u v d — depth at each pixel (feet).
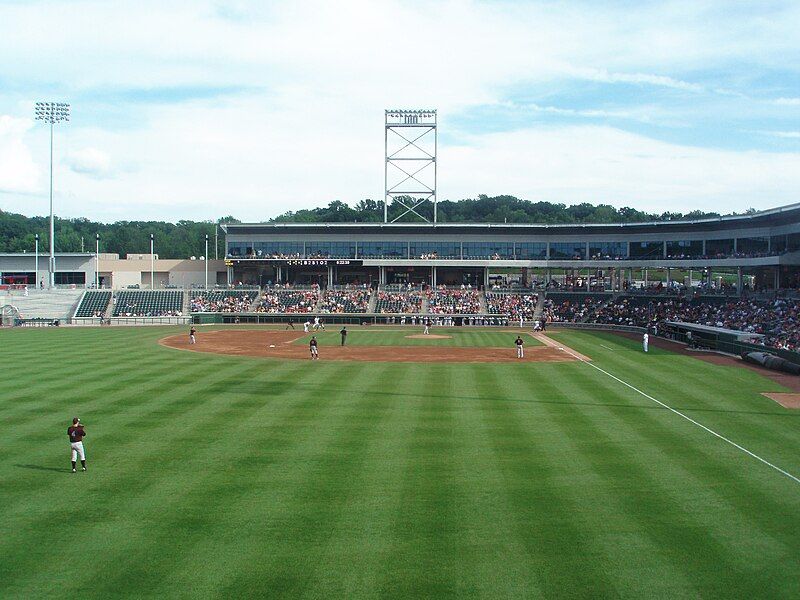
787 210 276.62
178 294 397.80
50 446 99.09
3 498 77.92
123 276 460.14
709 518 71.97
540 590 56.95
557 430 108.58
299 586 57.57
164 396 136.36
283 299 394.32
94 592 56.59
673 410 124.16
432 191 440.45
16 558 62.80
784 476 85.76
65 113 386.73
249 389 144.87
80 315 368.89
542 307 379.35
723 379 160.15
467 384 152.56
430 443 100.53
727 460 92.43
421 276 444.96
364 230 428.97
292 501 76.64
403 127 438.81
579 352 219.41
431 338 274.77
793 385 151.64
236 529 69.00
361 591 56.70
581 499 77.41
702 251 382.63
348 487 81.15
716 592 56.70
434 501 76.64
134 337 272.10
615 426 111.34
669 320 296.10
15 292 383.65
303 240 433.07
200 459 92.43
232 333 296.51
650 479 84.33
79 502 76.54
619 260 393.09
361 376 164.25
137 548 64.75
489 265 415.23
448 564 61.52
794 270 317.83
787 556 63.16
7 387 146.00
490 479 84.12
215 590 56.85
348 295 398.42
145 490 80.33
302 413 120.67
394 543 65.77
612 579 58.80
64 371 169.99
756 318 268.41
